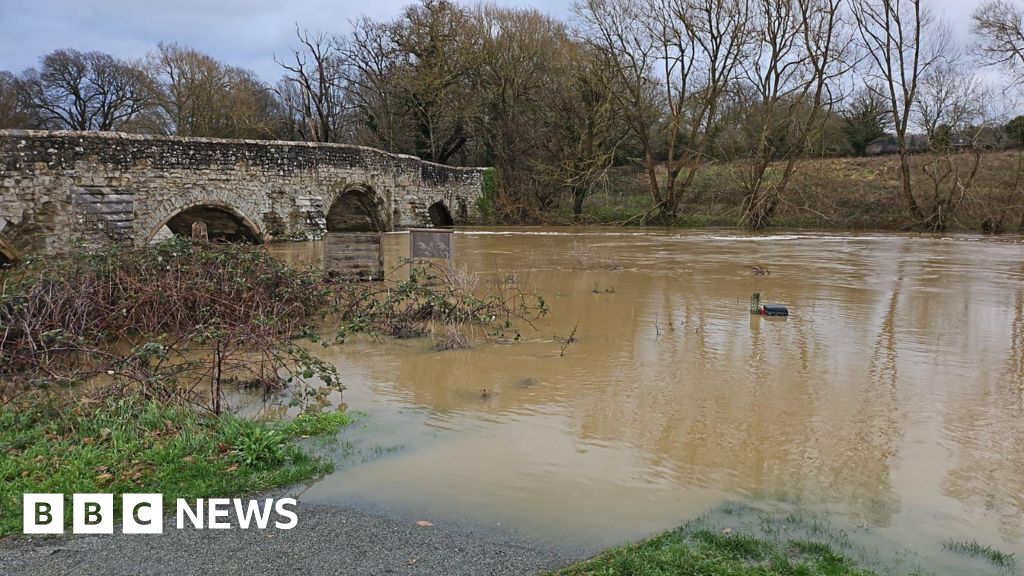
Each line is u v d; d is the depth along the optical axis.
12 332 7.37
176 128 43.50
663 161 42.09
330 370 7.00
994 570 3.71
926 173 30.83
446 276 11.39
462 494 4.71
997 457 5.27
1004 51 28.75
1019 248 21.84
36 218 16.25
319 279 10.95
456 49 36.66
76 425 5.76
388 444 5.57
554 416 6.21
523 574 3.74
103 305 8.31
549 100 35.38
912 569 3.71
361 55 40.47
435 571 3.78
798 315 10.62
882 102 37.97
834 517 4.34
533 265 17.05
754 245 22.95
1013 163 32.12
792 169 32.25
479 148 39.59
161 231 25.12
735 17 31.69
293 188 23.62
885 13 30.55
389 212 28.61
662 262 17.83
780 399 6.62
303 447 5.49
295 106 46.88
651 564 3.73
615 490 4.76
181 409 6.02
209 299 9.05
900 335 9.26
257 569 3.80
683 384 7.11
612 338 9.14
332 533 4.19
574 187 35.56
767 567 3.70
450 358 8.20
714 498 4.63
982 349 8.50
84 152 17.11
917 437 5.66
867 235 27.89
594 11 32.47
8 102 43.91
